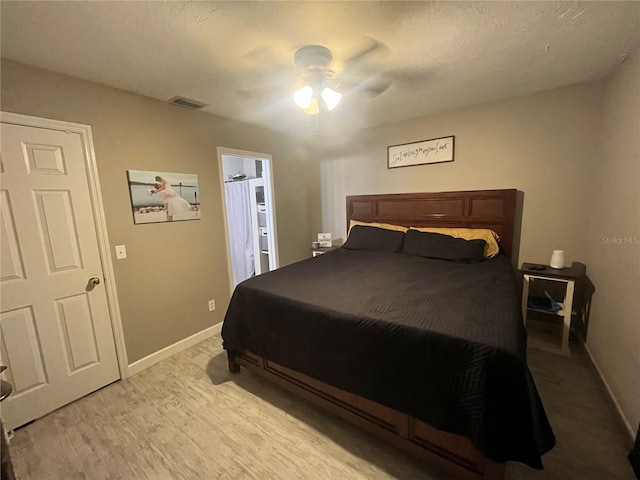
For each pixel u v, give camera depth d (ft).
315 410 6.21
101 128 6.91
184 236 8.89
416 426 4.57
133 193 7.57
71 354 6.66
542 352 8.00
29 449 5.41
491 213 9.60
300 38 5.25
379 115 10.39
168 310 8.57
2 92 5.52
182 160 8.70
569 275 7.64
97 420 6.10
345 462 4.94
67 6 4.15
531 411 3.69
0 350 5.73
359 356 4.99
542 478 4.48
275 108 8.98
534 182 8.99
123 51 5.47
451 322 4.66
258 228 15.01
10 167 5.69
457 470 4.23
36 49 5.26
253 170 15.67
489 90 8.27
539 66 6.74
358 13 4.62
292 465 4.91
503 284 6.59
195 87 7.24
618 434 5.27
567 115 8.25
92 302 6.95
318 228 14.39
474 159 9.87
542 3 4.47
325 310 5.50
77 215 6.62
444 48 5.78
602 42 5.61
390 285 6.75
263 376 6.87
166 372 7.79
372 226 11.57
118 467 4.99
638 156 5.31
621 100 6.33
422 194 10.89
